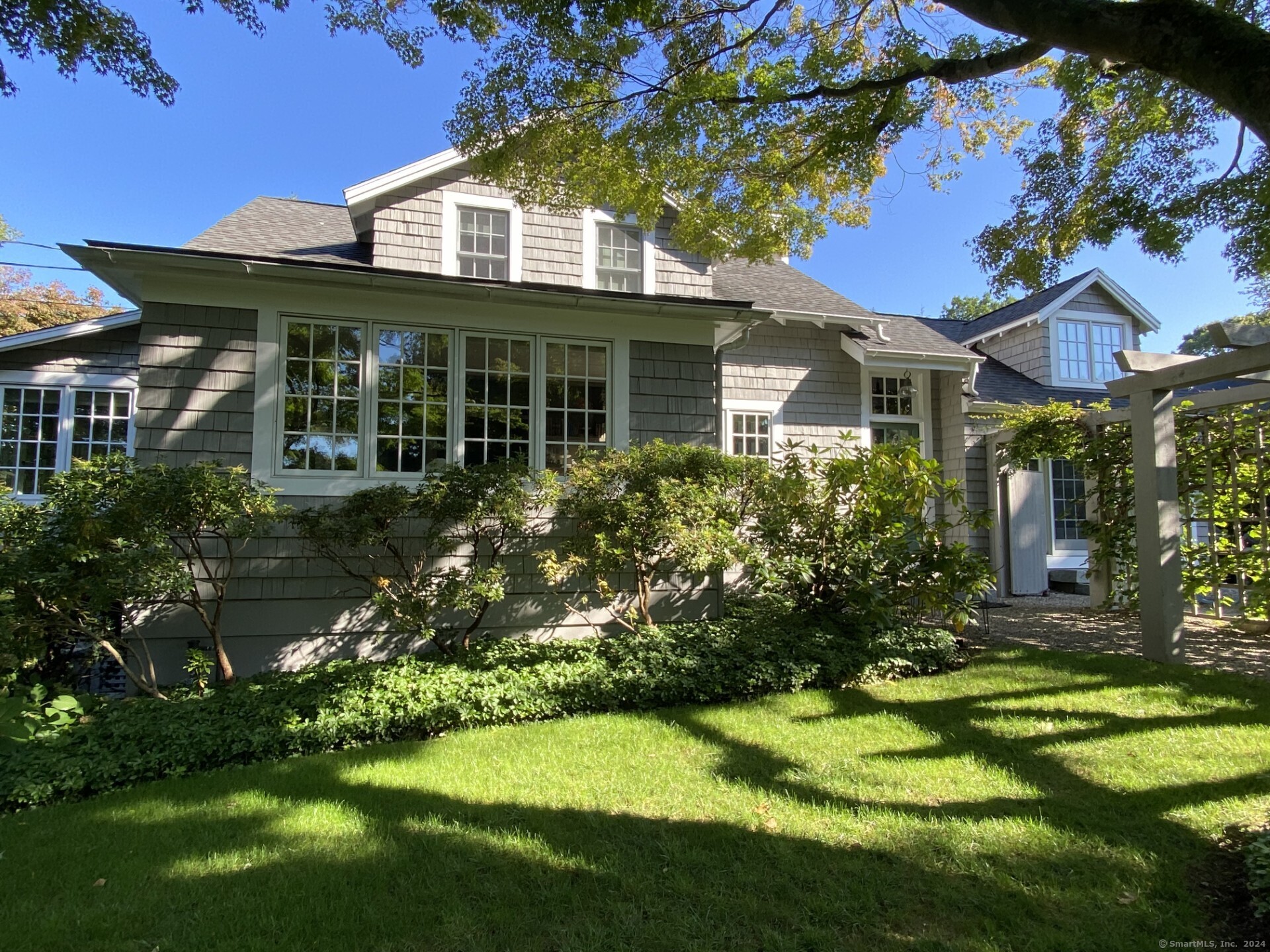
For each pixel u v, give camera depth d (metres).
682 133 5.52
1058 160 6.23
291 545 5.70
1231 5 4.86
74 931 2.18
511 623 6.25
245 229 7.12
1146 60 2.77
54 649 4.84
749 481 6.01
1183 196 5.82
